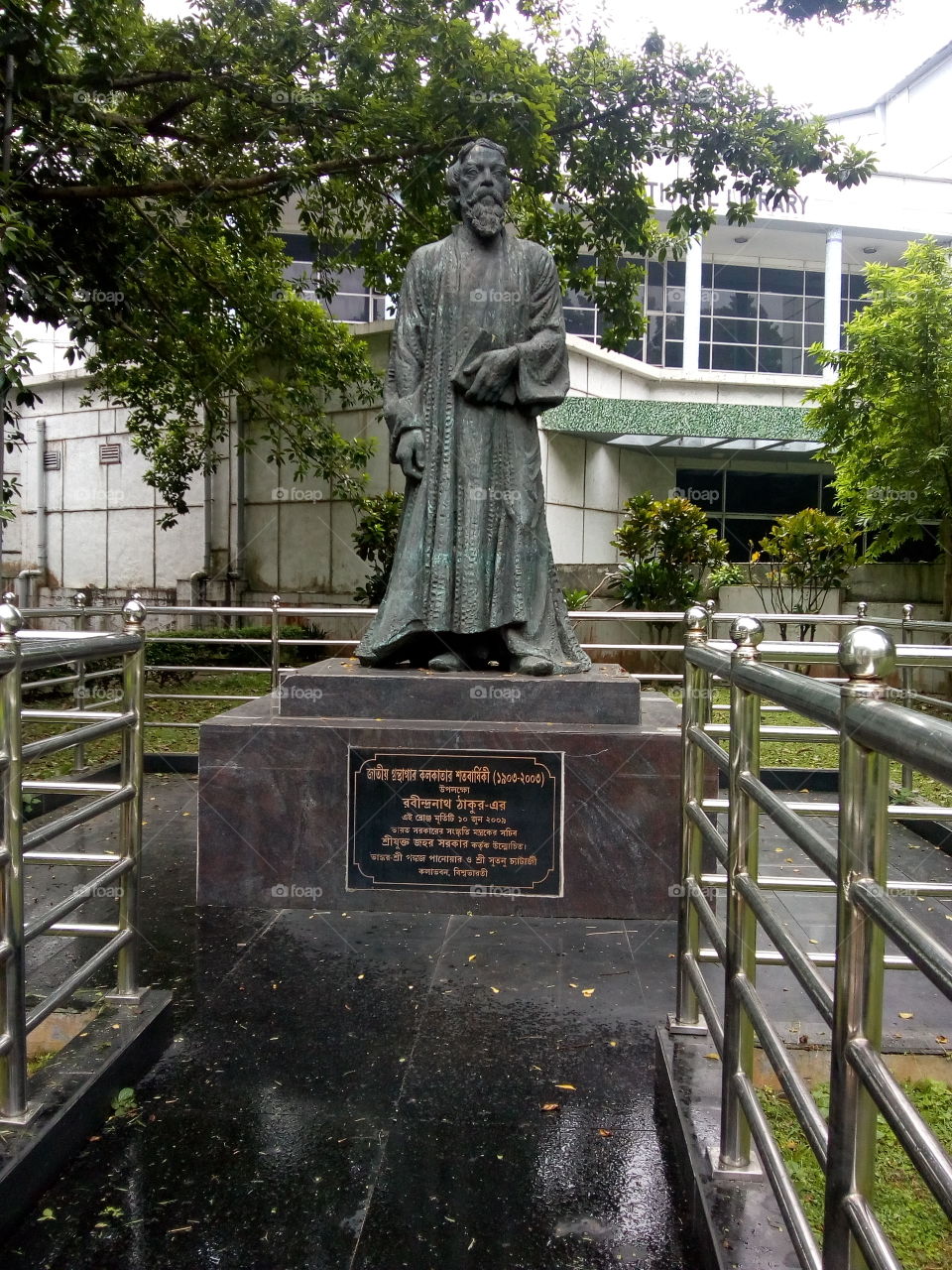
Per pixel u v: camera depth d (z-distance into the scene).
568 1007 3.29
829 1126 1.44
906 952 1.17
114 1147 2.47
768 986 3.48
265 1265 2.05
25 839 2.33
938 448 10.38
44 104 6.57
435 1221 2.19
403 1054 2.96
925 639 11.68
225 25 7.62
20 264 5.90
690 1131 2.31
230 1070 2.87
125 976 3.04
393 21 7.54
